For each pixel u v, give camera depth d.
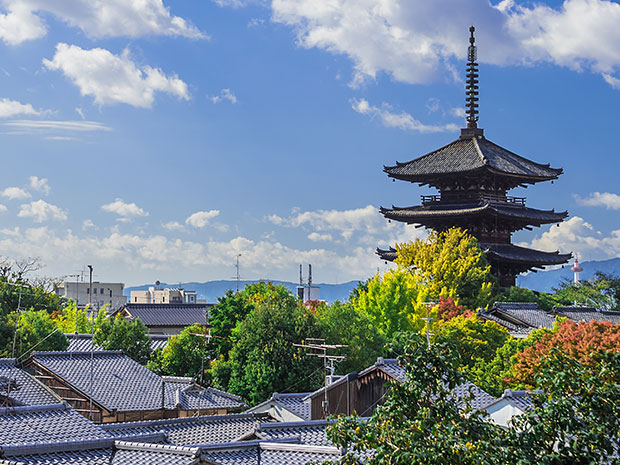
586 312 82.31
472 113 120.75
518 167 114.00
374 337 64.00
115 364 56.75
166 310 115.25
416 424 15.87
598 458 15.77
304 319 60.94
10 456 26.56
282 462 27.64
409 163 115.50
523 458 15.63
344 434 16.53
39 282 117.12
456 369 16.52
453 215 111.00
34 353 54.66
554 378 16.47
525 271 116.38
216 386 63.03
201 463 27.27
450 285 98.19
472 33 120.50
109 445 28.38
